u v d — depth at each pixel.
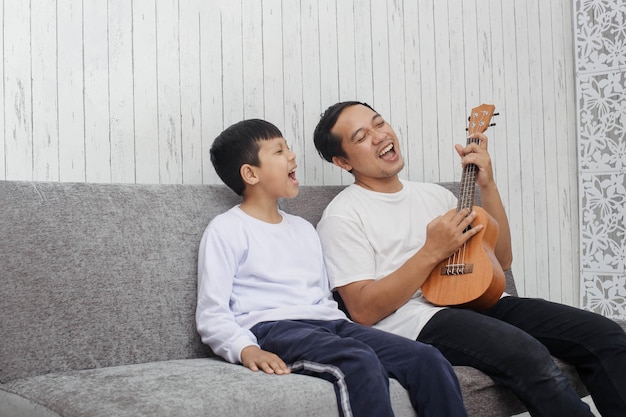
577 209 3.13
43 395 1.22
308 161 2.24
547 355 1.45
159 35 1.95
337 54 2.32
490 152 2.78
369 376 1.26
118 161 1.88
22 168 1.73
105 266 1.50
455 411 1.31
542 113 2.99
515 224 2.87
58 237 1.46
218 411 1.10
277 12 2.18
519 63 2.90
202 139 2.02
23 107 1.74
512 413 1.51
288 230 1.72
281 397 1.18
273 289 1.61
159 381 1.22
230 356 1.44
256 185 1.72
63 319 1.43
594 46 2.94
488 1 2.79
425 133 2.56
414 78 2.53
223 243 1.59
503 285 1.68
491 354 1.47
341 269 1.74
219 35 2.06
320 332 1.43
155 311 1.55
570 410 1.40
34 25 1.75
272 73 2.17
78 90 1.82
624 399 1.53
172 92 1.97
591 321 1.63
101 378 1.27
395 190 1.93
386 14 2.46
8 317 1.37
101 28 1.85
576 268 3.11
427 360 1.35
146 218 1.60
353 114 1.92
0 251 1.38
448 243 1.64
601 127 2.91
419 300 1.74
